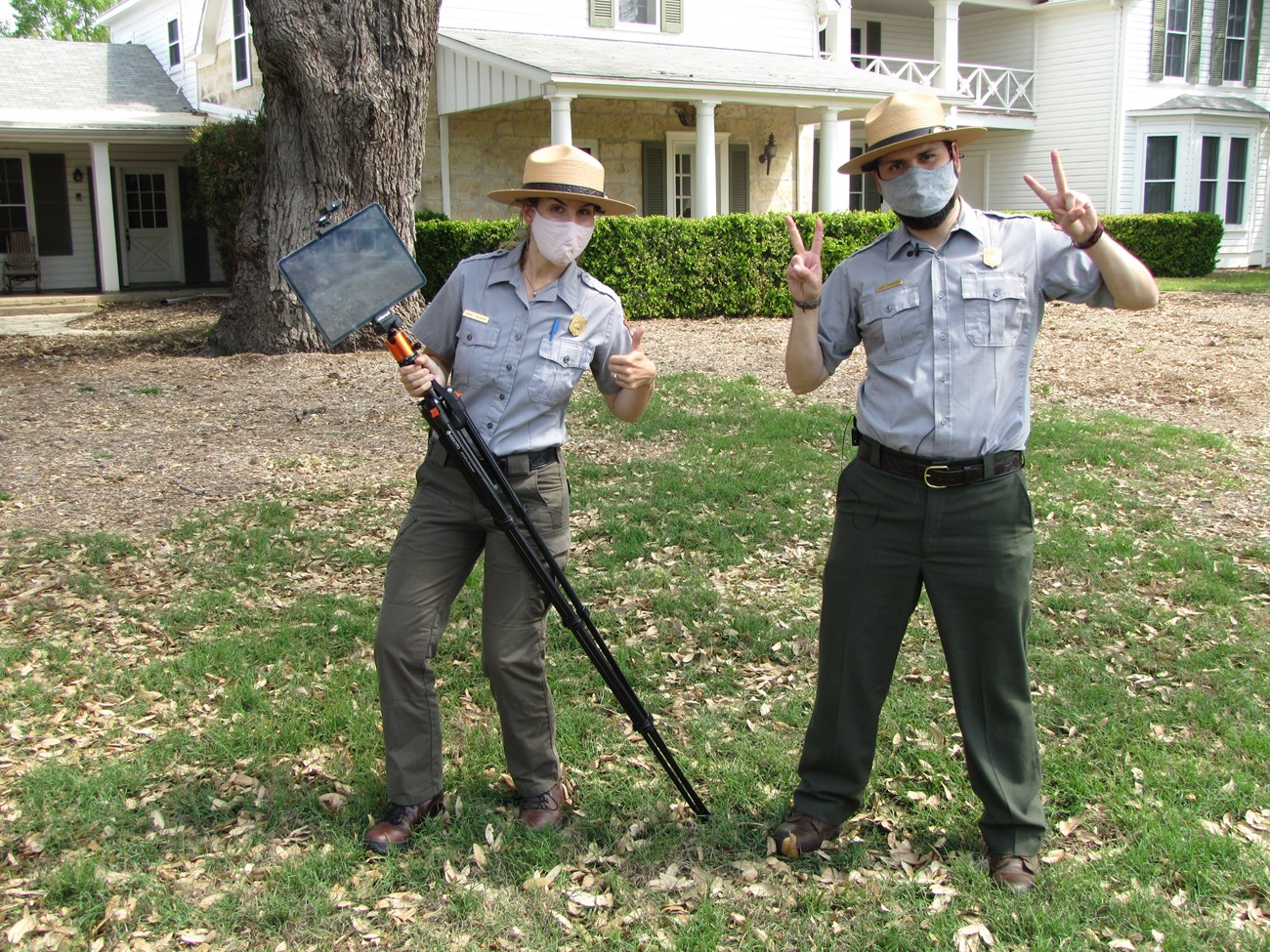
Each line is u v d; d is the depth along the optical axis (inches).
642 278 594.9
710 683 168.9
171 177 864.3
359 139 440.5
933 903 113.9
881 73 940.6
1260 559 222.4
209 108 832.9
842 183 785.6
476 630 185.0
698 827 128.3
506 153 720.3
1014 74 989.2
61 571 216.2
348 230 116.8
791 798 135.0
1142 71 933.8
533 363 118.9
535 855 121.4
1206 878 117.0
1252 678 167.9
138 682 168.1
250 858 122.6
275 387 388.8
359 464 293.9
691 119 765.3
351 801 133.6
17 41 915.4
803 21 841.5
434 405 114.3
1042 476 277.4
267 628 188.5
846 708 120.1
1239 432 337.7
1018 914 111.5
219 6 824.3
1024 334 112.3
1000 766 116.7
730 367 442.9
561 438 123.4
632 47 745.6
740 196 818.2
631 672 172.4
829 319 117.3
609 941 109.3
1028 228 112.8
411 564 120.3
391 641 119.7
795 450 300.5
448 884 117.1
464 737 150.0
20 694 163.2
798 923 111.4
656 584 208.1
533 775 127.3
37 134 743.7
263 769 141.6
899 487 113.3
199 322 613.3
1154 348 485.7
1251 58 1010.1
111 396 376.8
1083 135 954.7
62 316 689.0
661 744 126.9
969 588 112.8
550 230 115.1
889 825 129.3
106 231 772.6
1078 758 143.1
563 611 120.8
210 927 111.3
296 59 426.0
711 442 312.3
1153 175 948.6
